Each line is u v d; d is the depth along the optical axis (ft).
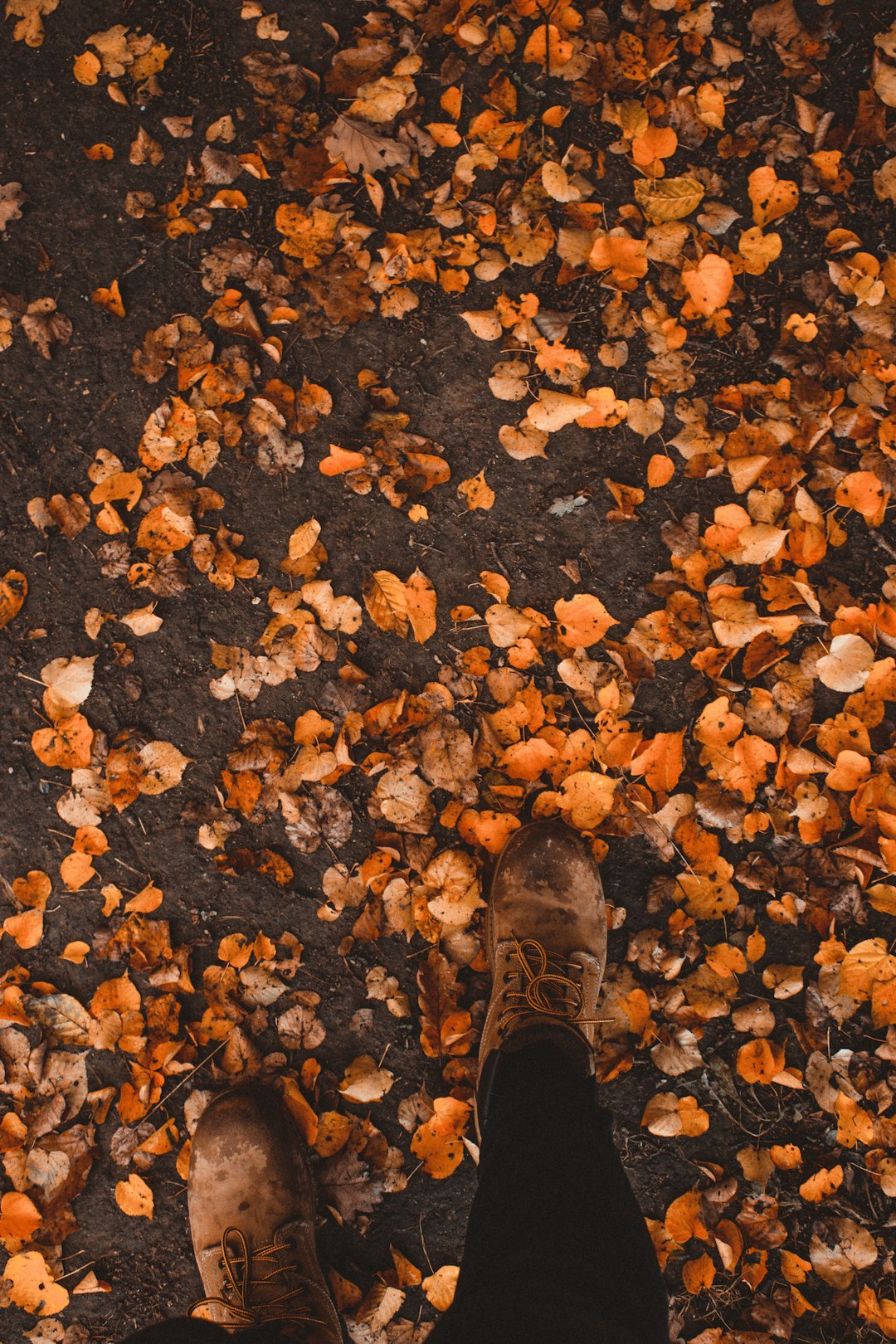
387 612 4.98
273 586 5.01
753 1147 4.91
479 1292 4.14
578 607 4.96
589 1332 4.03
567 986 4.78
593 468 5.02
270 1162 4.81
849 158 5.03
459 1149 4.89
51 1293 4.89
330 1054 4.93
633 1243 4.24
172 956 4.93
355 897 4.94
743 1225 4.89
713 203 5.00
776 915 4.94
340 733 4.94
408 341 5.02
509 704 4.96
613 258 4.97
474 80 5.01
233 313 5.00
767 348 5.01
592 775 4.92
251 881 4.97
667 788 4.93
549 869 4.87
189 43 5.05
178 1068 4.91
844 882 4.93
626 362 5.00
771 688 4.98
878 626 4.98
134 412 5.03
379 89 5.00
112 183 5.05
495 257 4.99
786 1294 4.88
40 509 5.02
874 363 4.99
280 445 5.00
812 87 5.03
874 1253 4.87
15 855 4.99
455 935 4.94
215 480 5.01
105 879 4.98
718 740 4.95
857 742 4.95
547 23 4.99
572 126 5.02
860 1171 4.90
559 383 5.00
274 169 5.02
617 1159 4.44
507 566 5.01
